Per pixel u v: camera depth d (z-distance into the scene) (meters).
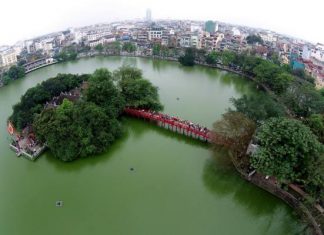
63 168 72.38
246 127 68.56
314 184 53.84
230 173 69.94
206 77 148.38
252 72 144.38
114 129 82.00
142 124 94.25
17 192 64.44
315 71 137.50
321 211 54.16
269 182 63.06
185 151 79.81
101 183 67.12
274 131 57.88
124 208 59.94
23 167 72.88
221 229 55.59
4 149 79.94
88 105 81.06
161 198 62.69
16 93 128.00
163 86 131.00
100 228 55.25
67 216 58.03
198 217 58.12
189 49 171.25
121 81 103.56
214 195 63.94
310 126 74.50
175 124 88.31
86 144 74.38
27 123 84.56
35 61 174.12
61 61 183.00
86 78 115.00
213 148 73.88
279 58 166.50
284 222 58.09
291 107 94.31
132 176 69.50
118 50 197.75
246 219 58.25
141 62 179.00
